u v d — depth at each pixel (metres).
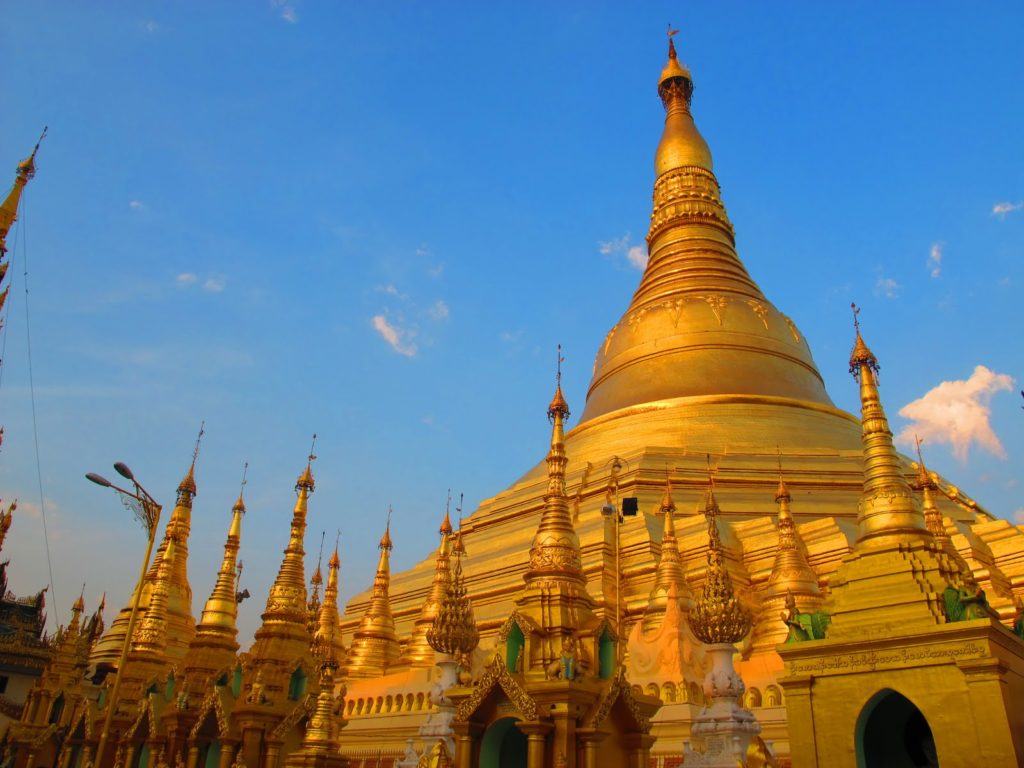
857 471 47.84
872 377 19.92
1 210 35.12
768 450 49.50
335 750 22.53
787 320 62.31
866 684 15.80
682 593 29.03
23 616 69.06
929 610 15.88
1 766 39.75
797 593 30.61
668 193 70.38
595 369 65.06
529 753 16.02
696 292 61.84
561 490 20.25
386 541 45.91
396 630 49.44
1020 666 15.79
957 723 14.53
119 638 47.53
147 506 28.17
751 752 15.84
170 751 25.89
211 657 28.62
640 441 51.94
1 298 34.88
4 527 43.88
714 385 54.91
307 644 26.11
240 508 32.09
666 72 77.94
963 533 34.66
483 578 45.53
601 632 17.72
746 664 28.16
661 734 23.45
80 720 32.06
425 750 20.06
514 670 17.36
